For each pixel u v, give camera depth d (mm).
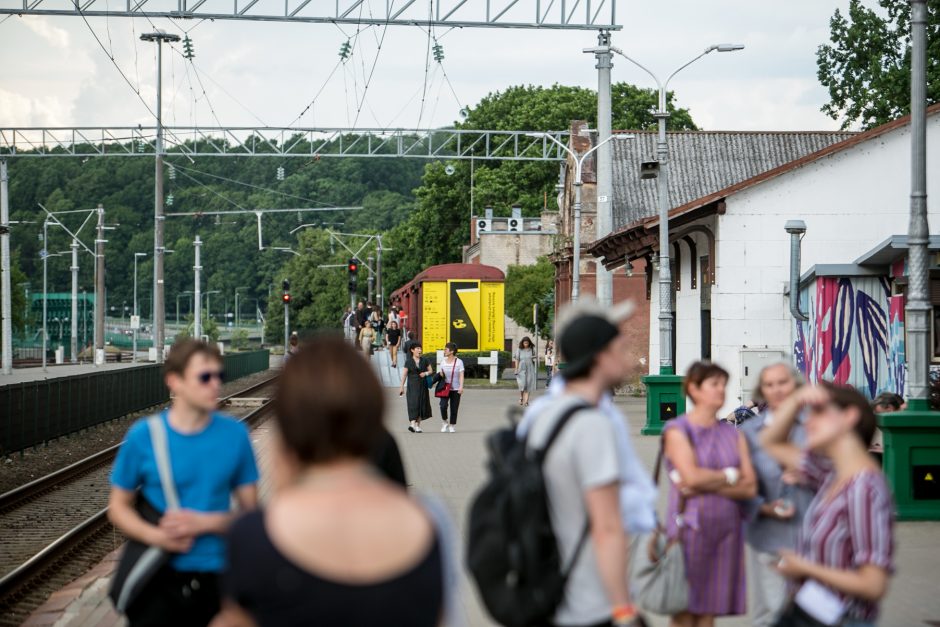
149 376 57688
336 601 3938
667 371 37688
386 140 68312
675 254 48656
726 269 39125
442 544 4211
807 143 70688
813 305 35000
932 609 13500
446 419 39812
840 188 38812
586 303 7047
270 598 3939
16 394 35156
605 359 6926
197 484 8086
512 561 6309
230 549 4055
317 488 4172
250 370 100312
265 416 52219
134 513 8039
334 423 4215
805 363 36062
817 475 9555
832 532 7043
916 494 19531
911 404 20078
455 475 27453
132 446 8125
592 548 6512
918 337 20031
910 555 16875
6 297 77750
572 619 6473
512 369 99875
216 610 8055
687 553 9766
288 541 4000
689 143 69938
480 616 13344
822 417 7148
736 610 9852
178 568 7949
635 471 7086
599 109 52031
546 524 6398
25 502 26922
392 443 9812
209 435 8203
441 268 84562
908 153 38656
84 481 30641
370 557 4023
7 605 16219
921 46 20297
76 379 42656
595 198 74250
